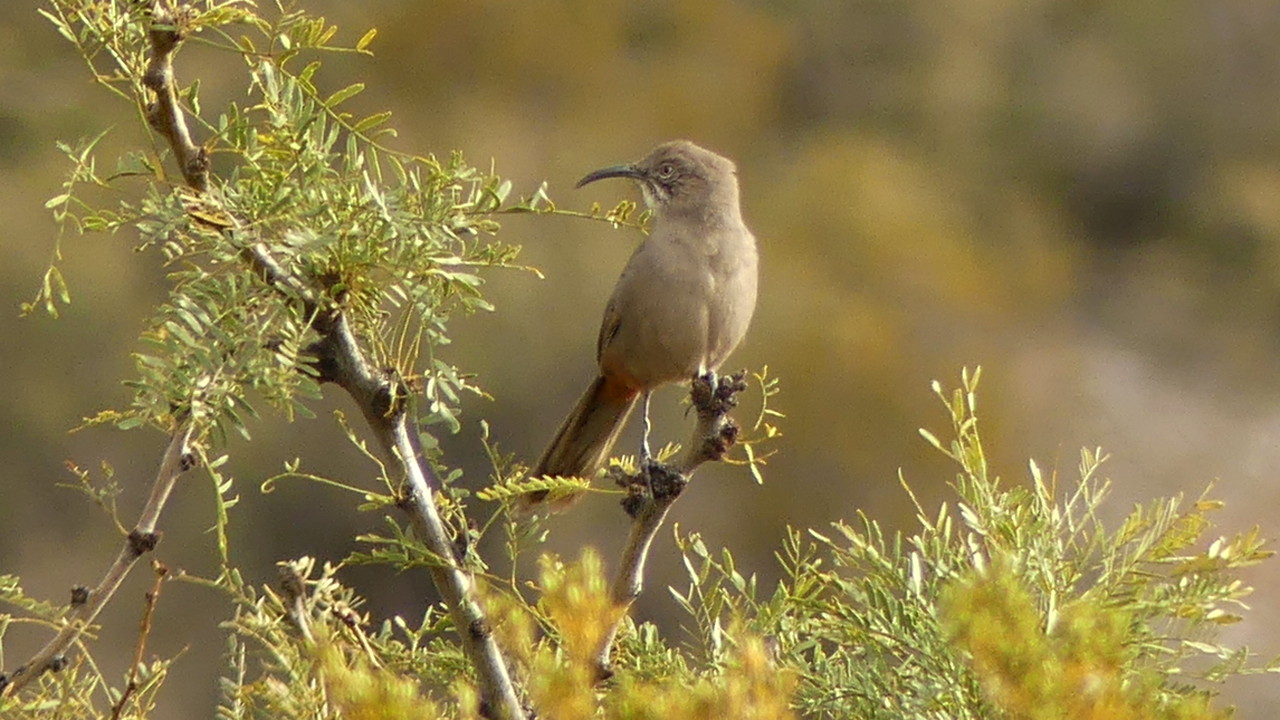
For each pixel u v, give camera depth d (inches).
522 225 775.7
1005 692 160.9
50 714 188.4
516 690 197.9
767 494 725.9
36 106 690.8
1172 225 1128.8
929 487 760.3
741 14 1119.0
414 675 207.3
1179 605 191.8
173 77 191.5
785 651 202.5
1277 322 1052.5
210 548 606.5
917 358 854.5
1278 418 931.3
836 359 812.0
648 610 653.9
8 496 625.9
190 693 578.2
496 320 721.0
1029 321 1008.2
